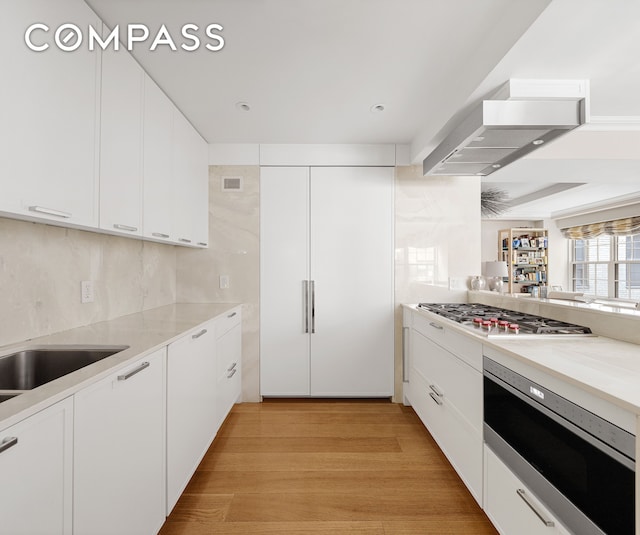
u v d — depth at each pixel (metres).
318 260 3.08
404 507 1.73
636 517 0.83
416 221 3.10
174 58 1.78
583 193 5.80
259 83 2.05
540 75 1.66
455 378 1.94
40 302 1.56
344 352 3.09
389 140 3.00
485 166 2.35
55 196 1.20
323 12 1.47
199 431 1.95
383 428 2.59
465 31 1.60
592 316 1.72
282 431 2.54
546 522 1.12
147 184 1.89
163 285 2.85
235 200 3.08
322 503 1.76
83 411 0.98
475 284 3.04
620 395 0.88
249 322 3.08
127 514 1.22
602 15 1.26
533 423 1.23
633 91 1.94
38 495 0.82
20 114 1.05
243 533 1.56
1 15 0.99
